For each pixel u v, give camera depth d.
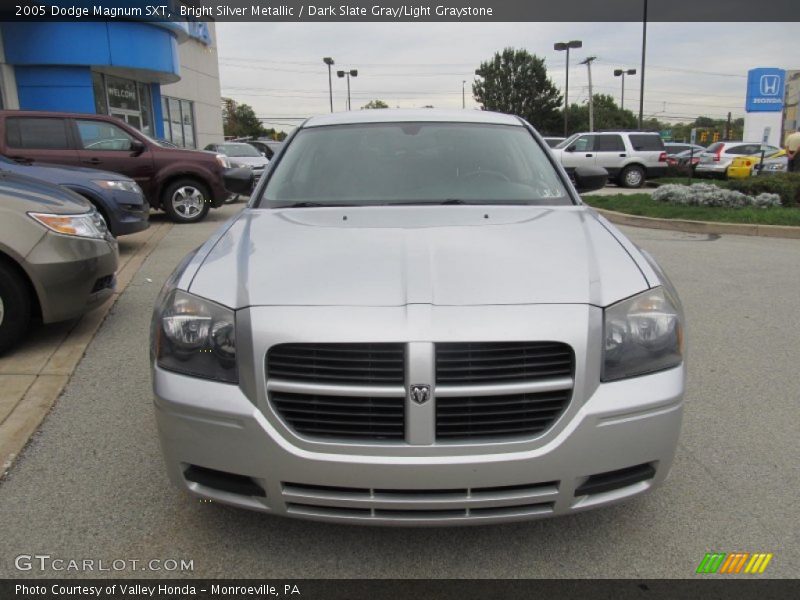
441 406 2.10
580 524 2.61
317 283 2.30
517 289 2.26
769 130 24.72
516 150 3.77
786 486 2.89
